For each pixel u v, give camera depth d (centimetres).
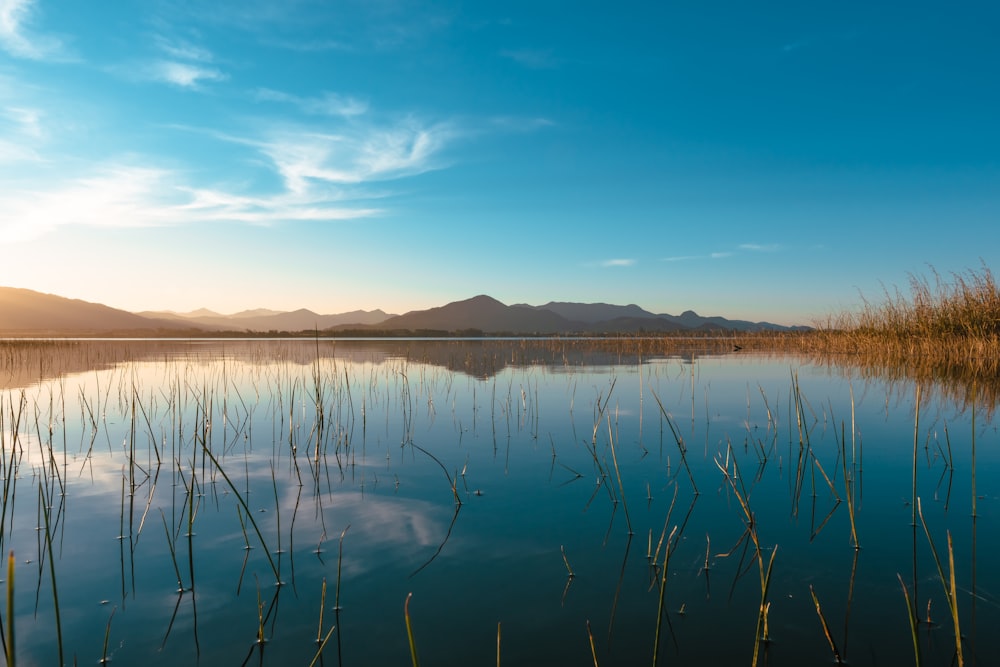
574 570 330
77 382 1236
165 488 495
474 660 247
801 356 1875
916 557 341
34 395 1037
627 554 352
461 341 4806
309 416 834
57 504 453
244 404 924
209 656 254
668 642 259
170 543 372
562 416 801
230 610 291
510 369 1500
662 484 490
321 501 456
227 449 640
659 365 1572
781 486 479
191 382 1241
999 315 1527
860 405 828
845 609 285
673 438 657
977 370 1239
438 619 280
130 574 331
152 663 249
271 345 3872
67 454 619
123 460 593
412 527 398
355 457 596
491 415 820
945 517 402
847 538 370
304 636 268
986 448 581
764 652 251
